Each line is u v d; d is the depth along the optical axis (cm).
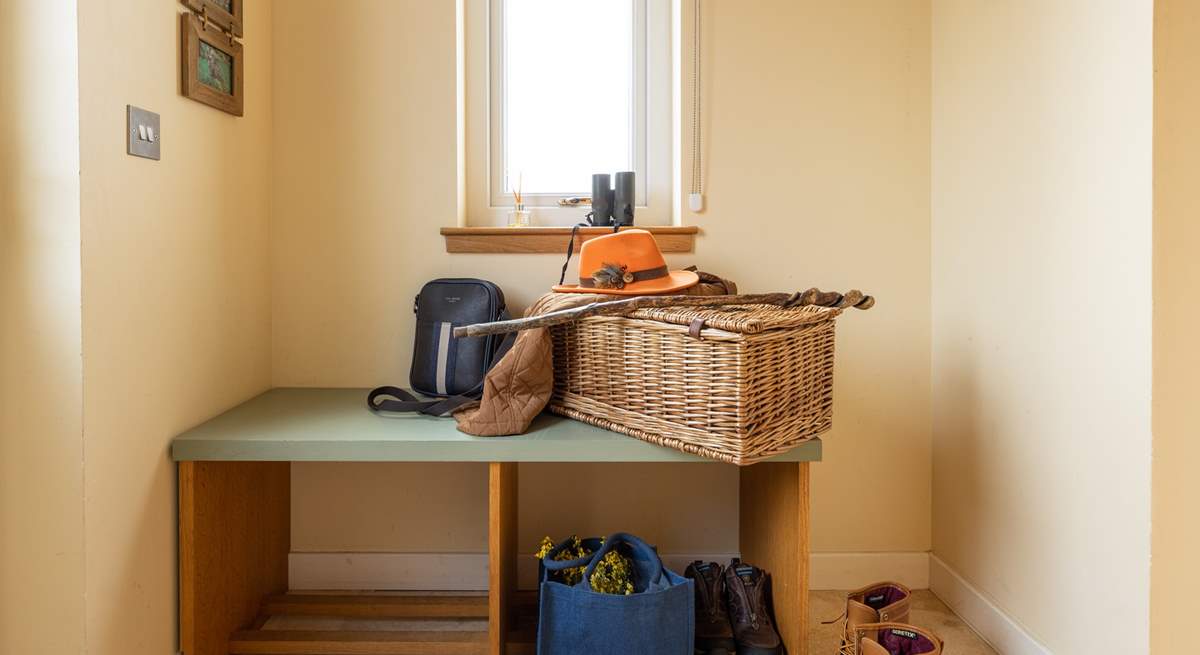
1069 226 166
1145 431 144
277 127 224
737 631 186
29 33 137
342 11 223
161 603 167
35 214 138
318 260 226
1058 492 170
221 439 170
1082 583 162
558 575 186
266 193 221
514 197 242
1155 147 142
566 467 231
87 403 142
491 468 173
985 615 199
